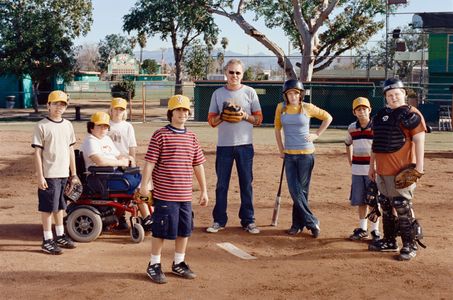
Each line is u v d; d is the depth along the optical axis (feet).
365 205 24.18
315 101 96.53
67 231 23.76
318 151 57.00
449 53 103.24
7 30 115.44
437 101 102.32
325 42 129.70
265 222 27.68
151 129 82.74
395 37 102.78
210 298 17.57
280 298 17.62
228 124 25.36
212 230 25.63
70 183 22.71
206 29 143.23
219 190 25.84
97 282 18.84
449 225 27.07
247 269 20.51
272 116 100.12
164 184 18.60
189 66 159.33
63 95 22.00
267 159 50.98
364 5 126.11
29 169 44.65
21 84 140.87
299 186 24.75
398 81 21.03
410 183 20.63
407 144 20.77
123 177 24.08
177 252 19.53
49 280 19.03
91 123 24.62
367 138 23.39
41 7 118.42
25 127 85.66
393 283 18.98
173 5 134.62
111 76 201.67
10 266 20.48
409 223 21.40
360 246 23.49
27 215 28.94
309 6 125.29
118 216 25.49
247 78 161.07
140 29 139.95
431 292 18.15
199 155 19.26
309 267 20.76
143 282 18.92
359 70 137.59
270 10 131.13
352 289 18.40
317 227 24.89
